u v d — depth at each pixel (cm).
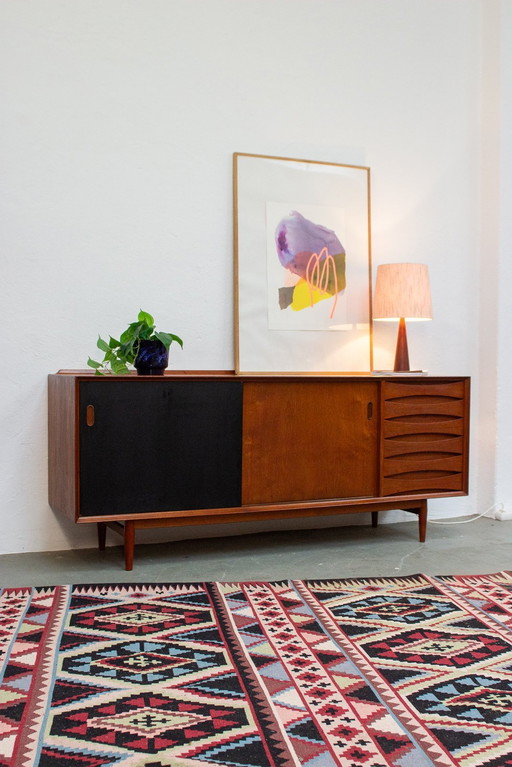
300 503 286
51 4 290
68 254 293
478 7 374
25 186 287
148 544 307
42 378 290
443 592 239
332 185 340
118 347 277
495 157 369
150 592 235
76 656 180
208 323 318
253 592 236
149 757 132
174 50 311
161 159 309
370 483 300
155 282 308
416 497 308
